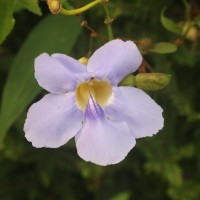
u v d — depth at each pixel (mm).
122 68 195
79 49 276
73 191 320
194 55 281
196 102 297
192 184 298
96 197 303
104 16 275
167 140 290
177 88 283
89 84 202
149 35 284
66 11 202
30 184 318
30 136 194
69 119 200
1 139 240
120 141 200
